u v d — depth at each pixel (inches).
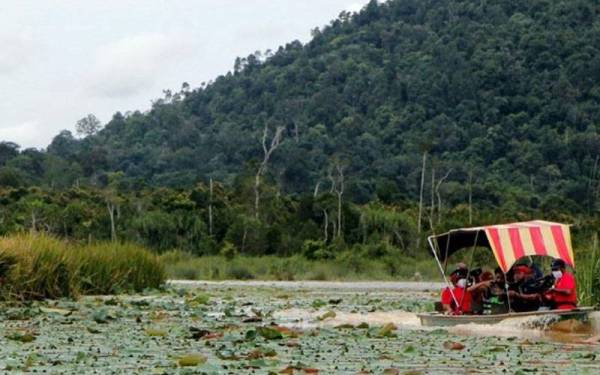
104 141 4813.0
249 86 5157.5
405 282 1781.5
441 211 2647.6
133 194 2480.3
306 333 631.8
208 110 4992.6
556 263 725.9
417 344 558.9
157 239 2204.7
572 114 3885.3
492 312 736.3
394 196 2925.7
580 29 4584.2
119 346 535.2
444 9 5364.2
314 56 5536.4
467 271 764.0
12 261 952.3
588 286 848.3
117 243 1234.6
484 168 3619.6
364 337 606.2
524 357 487.2
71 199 2422.5
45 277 981.8
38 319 739.4
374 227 2330.2
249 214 2425.0
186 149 4244.6
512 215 2469.2
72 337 591.5
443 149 3868.1
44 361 455.2
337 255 2117.4
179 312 828.6
